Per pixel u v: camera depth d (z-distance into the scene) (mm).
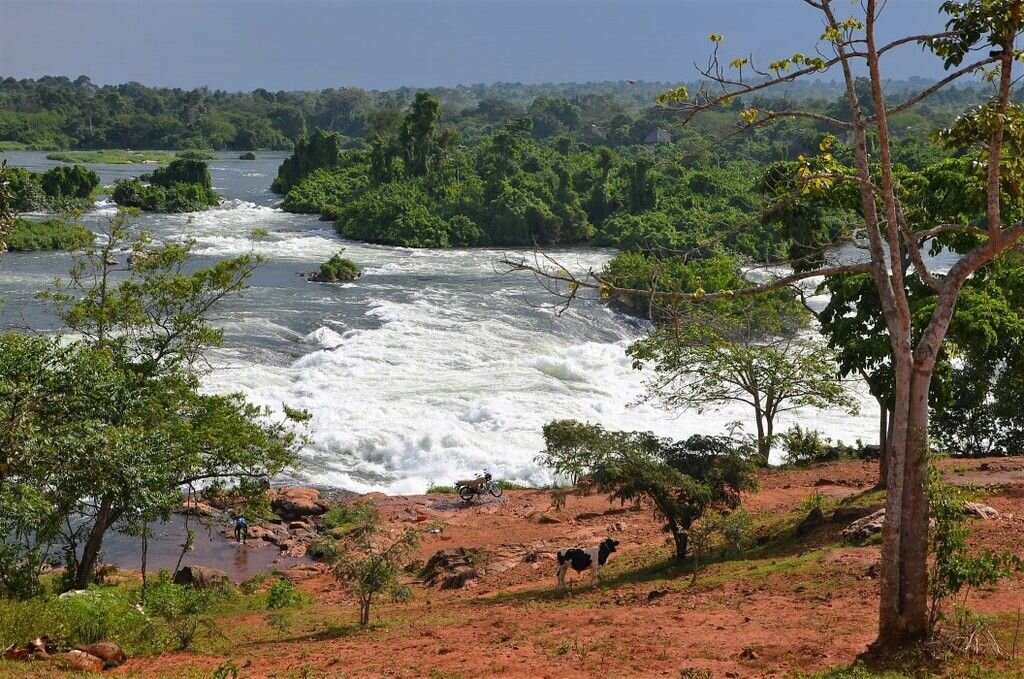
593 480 19516
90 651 12922
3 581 17453
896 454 10836
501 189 99438
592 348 48406
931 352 10703
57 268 61125
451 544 25078
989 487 20969
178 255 24078
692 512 19172
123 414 18734
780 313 31969
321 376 40688
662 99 10477
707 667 11047
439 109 113688
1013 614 12102
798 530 19922
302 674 11602
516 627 14312
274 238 85312
